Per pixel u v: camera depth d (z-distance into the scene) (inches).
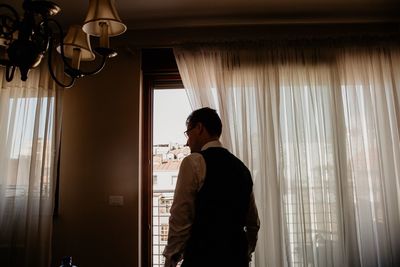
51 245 96.1
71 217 98.2
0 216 93.1
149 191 102.6
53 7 47.6
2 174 95.2
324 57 99.4
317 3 95.2
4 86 99.1
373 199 92.0
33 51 47.4
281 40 100.8
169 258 46.8
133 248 95.7
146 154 104.1
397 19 104.7
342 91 98.2
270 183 92.4
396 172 93.5
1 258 91.3
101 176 100.0
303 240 89.3
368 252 89.5
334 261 88.8
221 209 49.6
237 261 49.9
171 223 48.1
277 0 93.3
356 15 102.3
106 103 103.7
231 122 96.1
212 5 95.3
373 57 99.6
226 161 53.3
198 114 58.2
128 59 106.1
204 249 47.8
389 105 97.3
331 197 92.0
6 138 96.9
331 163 93.6
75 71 50.8
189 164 50.5
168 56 106.3
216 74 98.5
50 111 98.5
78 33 55.3
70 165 100.8
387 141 94.4
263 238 89.5
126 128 102.0
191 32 107.7
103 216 98.0
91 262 95.7
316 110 96.7
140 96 104.6
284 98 97.7
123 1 91.7
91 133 102.3
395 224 90.7
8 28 50.6
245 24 106.9
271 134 94.5
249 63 99.7
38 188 94.4
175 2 93.2
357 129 95.0
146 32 108.0
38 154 95.9
